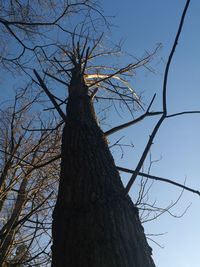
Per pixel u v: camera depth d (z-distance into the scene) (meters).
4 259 4.65
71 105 3.33
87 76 5.20
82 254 1.99
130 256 1.99
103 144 2.90
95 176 2.47
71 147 2.80
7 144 5.58
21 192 5.45
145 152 2.50
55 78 3.85
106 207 2.22
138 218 2.35
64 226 2.20
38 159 5.51
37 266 4.73
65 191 2.43
